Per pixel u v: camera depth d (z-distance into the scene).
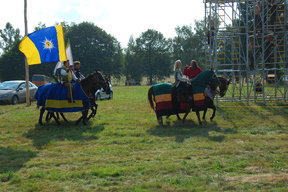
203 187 5.43
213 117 12.75
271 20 17.23
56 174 6.16
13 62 69.31
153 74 92.06
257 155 7.46
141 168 6.50
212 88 12.50
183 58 87.38
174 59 91.38
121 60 84.50
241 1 18.22
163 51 91.12
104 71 78.69
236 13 17.80
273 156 7.33
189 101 11.73
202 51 84.56
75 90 11.41
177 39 89.88
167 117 13.24
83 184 5.71
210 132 10.40
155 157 7.38
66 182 5.81
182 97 11.62
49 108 11.30
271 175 6.03
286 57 17.67
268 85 19.95
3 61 69.88
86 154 7.76
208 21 17.94
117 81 90.38
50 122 12.66
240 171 6.29
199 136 9.76
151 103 11.99
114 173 6.15
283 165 6.63
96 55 77.06
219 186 5.49
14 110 16.80
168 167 6.50
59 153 7.88
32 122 12.64
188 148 8.27
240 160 7.07
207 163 6.82
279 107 16.27
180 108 11.98
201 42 84.75
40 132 10.59
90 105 11.86
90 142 9.09
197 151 7.92
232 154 7.63
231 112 14.94
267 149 8.07
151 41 90.62
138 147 8.32
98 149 8.16
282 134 9.99
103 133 10.28
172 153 7.73
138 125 11.88
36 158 7.47
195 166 6.61
